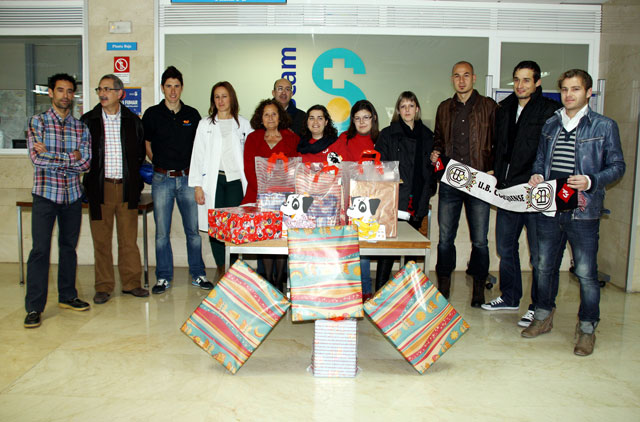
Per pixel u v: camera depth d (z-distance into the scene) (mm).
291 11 4867
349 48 4914
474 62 4945
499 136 3561
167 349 2953
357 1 4852
